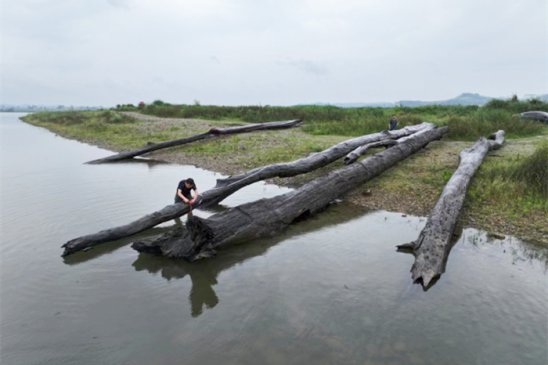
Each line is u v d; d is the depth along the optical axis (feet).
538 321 12.75
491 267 16.62
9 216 24.39
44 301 14.61
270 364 10.93
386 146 40.34
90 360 11.30
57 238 20.97
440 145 44.65
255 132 60.75
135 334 12.50
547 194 24.12
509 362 10.92
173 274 16.81
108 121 87.81
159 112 107.96
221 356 11.32
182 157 45.80
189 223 18.20
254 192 30.12
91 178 35.58
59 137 76.28
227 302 14.35
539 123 58.34
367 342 11.82
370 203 26.61
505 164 31.27
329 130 59.26
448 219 20.03
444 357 11.12
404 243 19.43
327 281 15.78
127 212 25.17
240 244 19.88
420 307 13.70
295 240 20.34
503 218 21.98
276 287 15.40
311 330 12.48
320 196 25.04
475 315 13.12
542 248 18.30
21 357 11.49
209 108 103.40
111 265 17.79
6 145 62.75
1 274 16.84
